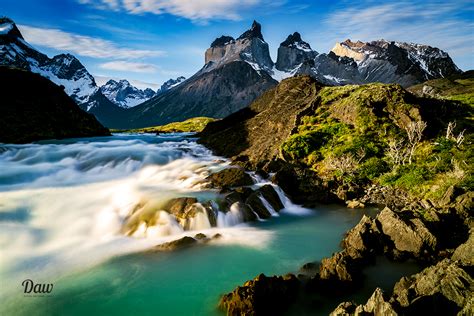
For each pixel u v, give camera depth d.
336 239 24.14
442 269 14.20
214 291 17.27
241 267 19.77
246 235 24.67
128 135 92.88
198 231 24.84
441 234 21.41
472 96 63.41
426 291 13.86
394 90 46.03
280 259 20.86
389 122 42.25
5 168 42.19
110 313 15.55
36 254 20.98
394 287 16.09
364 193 33.31
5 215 25.48
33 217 25.84
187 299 16.56
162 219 24.91
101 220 25.50
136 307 15.97
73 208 27.64
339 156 37.69
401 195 31.55
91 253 21.33
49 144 58.19
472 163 31.75
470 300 11.51
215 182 33.91
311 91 58.75
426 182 31.31
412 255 20.03
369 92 46.59
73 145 57.41
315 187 34.78
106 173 42.94
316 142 41.62
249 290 15.18
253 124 57.09
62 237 23.36
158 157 48.31
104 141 66.81
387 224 21.52
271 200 30.58
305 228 26.38
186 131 127.50
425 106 45.81
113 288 17.50
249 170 40.06
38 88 76.44
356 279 17.33
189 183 34.59
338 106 48.19
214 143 57.66
